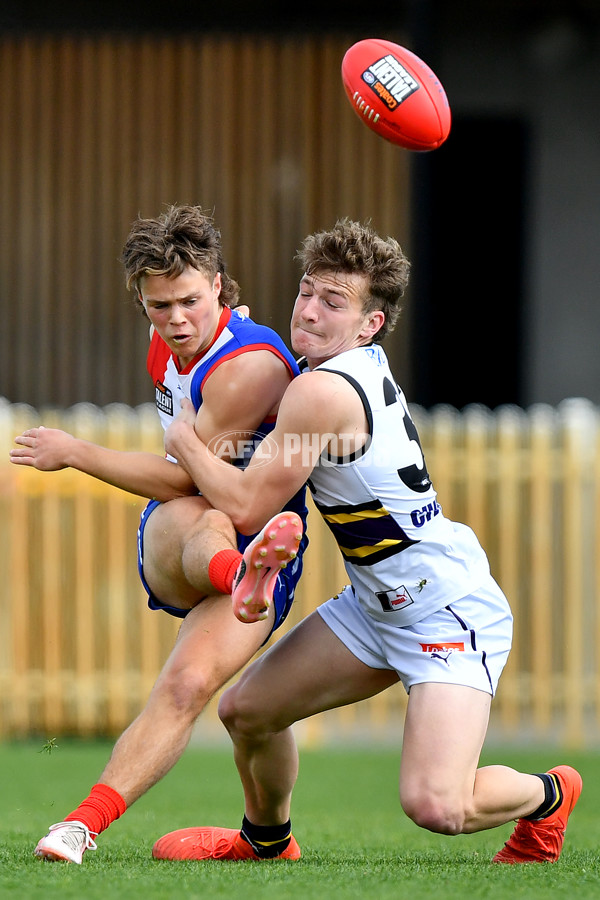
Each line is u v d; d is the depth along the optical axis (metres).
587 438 29.86
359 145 37.44
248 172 37.62
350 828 17.94
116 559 30.06
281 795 13.54
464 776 12.29
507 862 13.31
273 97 37.59
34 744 29.59
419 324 35.94
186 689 12.29
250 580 11.48
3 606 30.02
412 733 12.53
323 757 27.84
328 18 38.62
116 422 29.56
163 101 37.72
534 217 43.06
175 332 12.59
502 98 42.56
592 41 42.22
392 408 12.75
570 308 43.12
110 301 38.09
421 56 35.09
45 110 37.94
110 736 30.23
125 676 30.09
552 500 29.88
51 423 29.89
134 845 14.74
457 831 12.41
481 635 12.93
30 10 39.53
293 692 13.11
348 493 12.70
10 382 38.34
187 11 39.25
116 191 37.88
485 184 43.25
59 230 38.12
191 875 11.16
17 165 38.06
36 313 38.25
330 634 13.28
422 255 35.97
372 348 12.98
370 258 12.74
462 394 44.44
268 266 37.56
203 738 30.89
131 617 30.16
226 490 12.47
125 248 12.65
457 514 29.92
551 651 29.94
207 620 12.58
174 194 37.81
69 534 30.17
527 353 43.59
